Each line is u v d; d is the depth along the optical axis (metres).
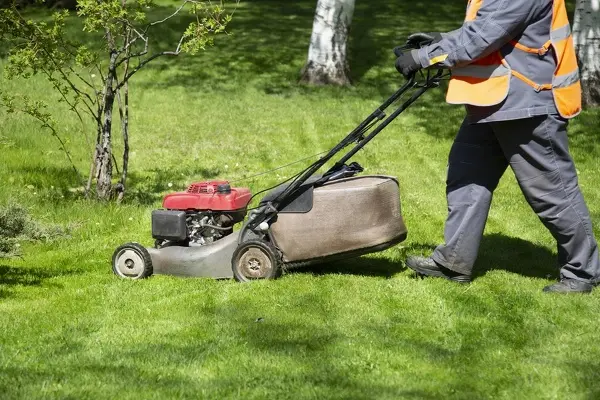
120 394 4.38
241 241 6.43
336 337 5.19
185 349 5.01
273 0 26.47
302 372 4.69
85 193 9.23
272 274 6.29
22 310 5.75
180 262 6.54
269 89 16.59
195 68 18.02
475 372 4.71
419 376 4.65
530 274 6.68
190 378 4.62
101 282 6.48
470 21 5.79
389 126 13.87
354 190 6.14
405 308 5.75
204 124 13.98
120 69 17.72
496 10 5.64
